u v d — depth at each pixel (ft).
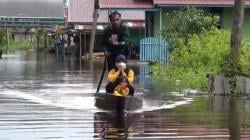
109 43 49.24
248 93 57.77
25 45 311.68
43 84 73.61
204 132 36.24
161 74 85.40
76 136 34.91
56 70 105.29
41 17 195.11
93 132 36.40
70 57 174.91
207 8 128.16
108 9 129.90
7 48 264.52
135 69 103.65
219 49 75.66
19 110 46.93
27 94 60.23
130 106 46.42
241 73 59.36
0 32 231.71
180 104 51.42
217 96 57.93
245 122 40.27
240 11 63.31
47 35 255.91
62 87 69.05
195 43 83.46
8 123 39.83
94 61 144.05
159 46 115.85
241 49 66.13
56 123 39.96
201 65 78.02
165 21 125.80
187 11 104.06
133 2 129.08
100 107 48.11
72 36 207.31
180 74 79.66
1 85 71.82
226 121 40.88
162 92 62.28
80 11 185.26
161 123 40.22
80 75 91.50
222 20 127.34
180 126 38.78
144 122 40.75
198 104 51.26
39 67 115.14
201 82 67.36
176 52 88.74
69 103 52.08
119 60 47.91
